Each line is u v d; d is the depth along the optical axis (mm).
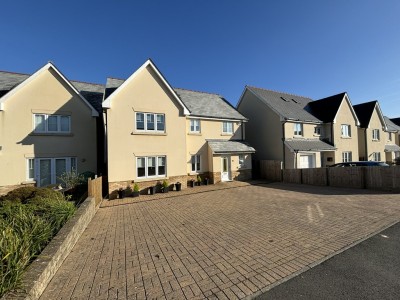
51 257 4402
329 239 5980
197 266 4766
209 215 8938
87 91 18453
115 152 13508
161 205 11148
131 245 6078
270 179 19922
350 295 3615
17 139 12820
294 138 20969
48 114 13812
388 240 5801
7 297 3096
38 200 8242
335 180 15453
